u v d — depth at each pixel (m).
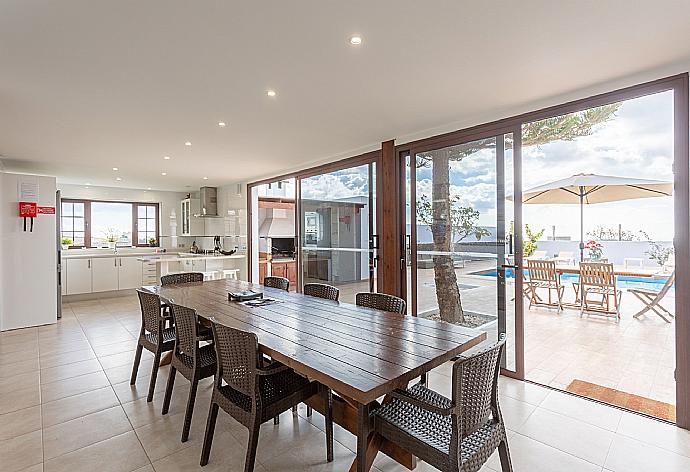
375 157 4.50
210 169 5.98
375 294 3.02
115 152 4.73
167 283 4.34
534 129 5.30
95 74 2.45
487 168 3.41
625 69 2.44
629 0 1.69
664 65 2.38
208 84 2.64
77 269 6.98
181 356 2.67
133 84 2.62
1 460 2.11
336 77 2.55
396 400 1.92
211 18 1.82
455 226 3.70
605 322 5.06
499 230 3.35
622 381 3.18
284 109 3.19
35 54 2.17
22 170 5.95
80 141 4.18
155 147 4.49
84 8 1.71
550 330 4.70
